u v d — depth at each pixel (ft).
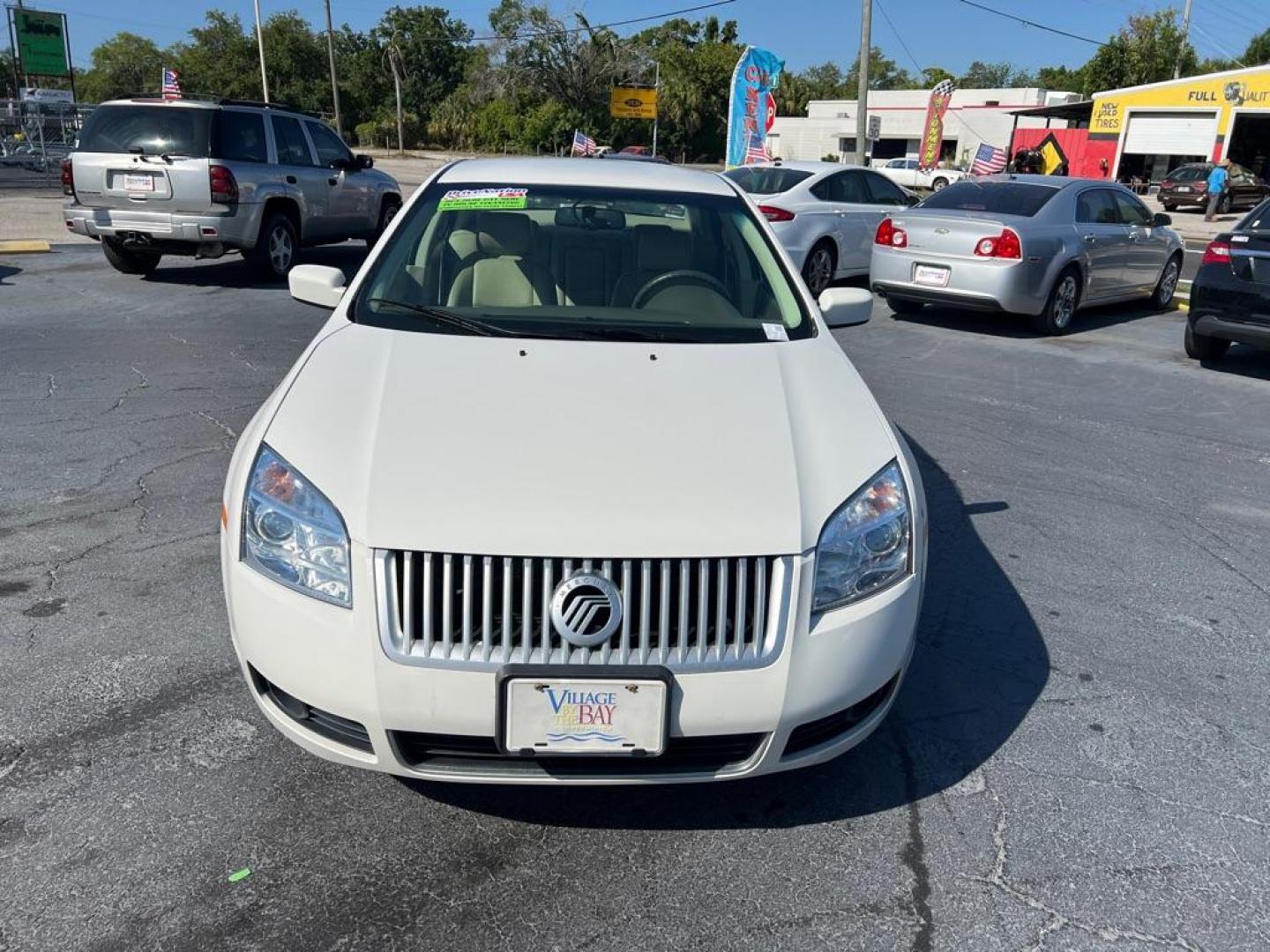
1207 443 21.47
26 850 8.39
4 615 12.20
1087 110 141.38
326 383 9.57
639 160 15.57
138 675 11.03
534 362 9.89
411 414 8.87
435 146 196.75
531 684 7.55
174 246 34.91
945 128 177.99
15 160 109.91
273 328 29.07
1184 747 10.57
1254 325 26.71
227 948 7.52
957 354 29.48
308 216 38.65
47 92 110.83
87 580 13.19
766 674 7.87
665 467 8.39
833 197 39.42
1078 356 29.71
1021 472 19.11
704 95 196.75
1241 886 8.57
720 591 7.82
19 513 15.28
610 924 7.91
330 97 223.71
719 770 8.17
